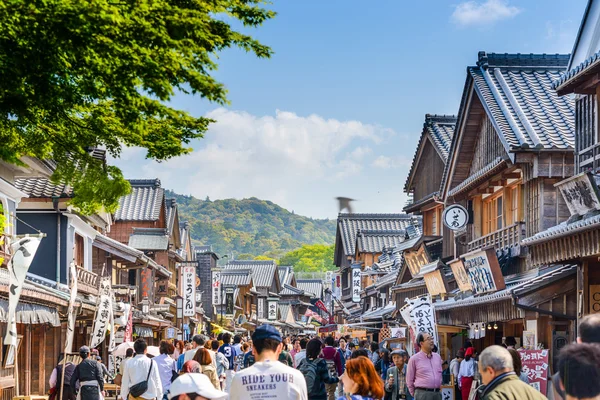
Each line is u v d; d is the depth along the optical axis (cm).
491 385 621
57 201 2492
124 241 4400
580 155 1769
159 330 4044
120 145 996
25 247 1404
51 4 683
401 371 1614
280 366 691
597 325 574
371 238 5853
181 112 823
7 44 728
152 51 749
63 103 858
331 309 6944
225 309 6144
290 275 9569
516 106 2130
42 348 2330
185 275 4506
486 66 2316
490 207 2495
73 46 723
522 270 2123
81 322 2764
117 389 2150
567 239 1511
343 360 1648
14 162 970
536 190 2022
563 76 1656
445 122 3244
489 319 2017
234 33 815
